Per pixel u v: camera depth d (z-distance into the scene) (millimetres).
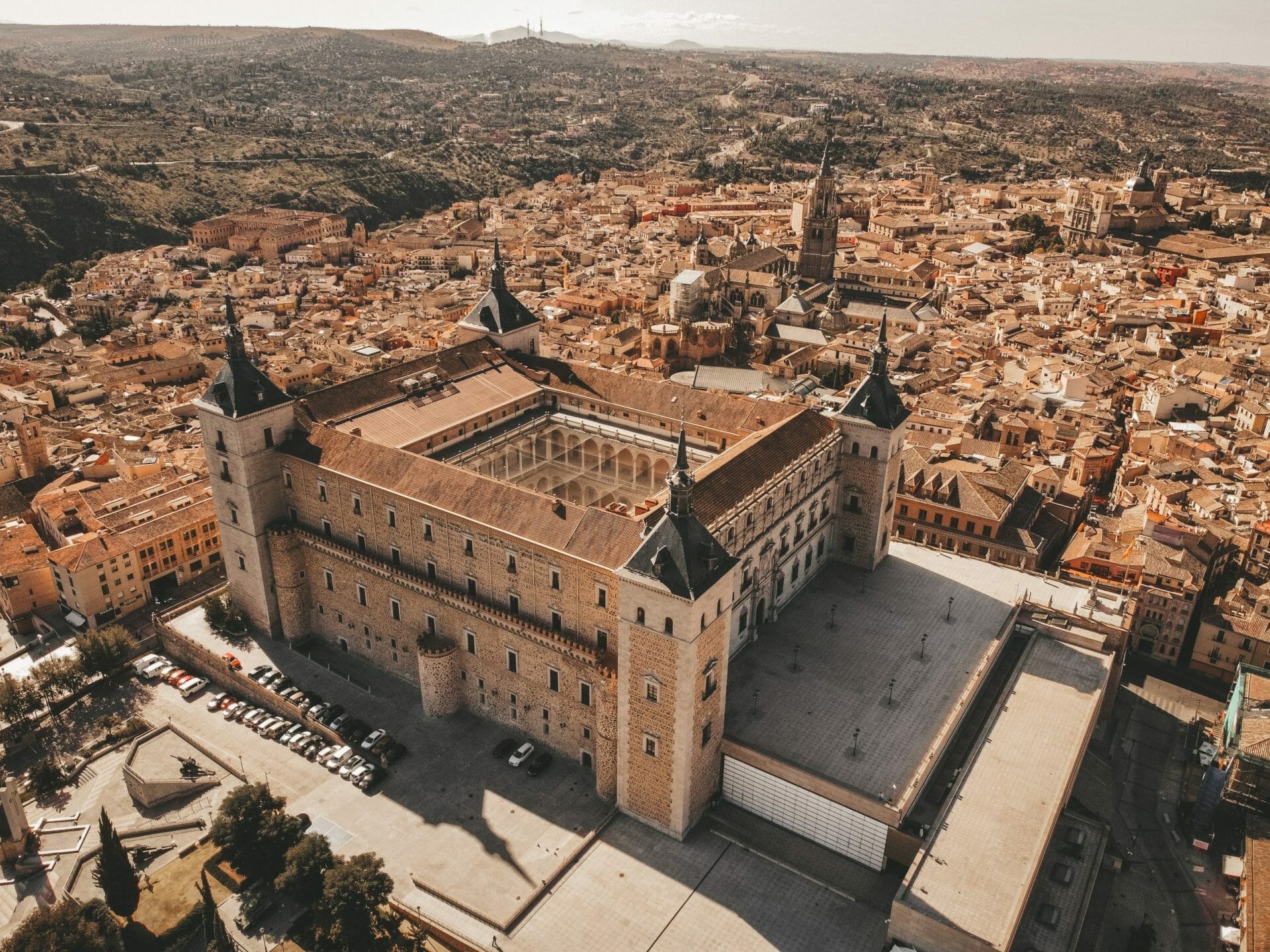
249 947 111250
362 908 106688
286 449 150500
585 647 122438
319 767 135875
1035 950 105188
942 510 184000
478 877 115938
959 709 125562
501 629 132875
